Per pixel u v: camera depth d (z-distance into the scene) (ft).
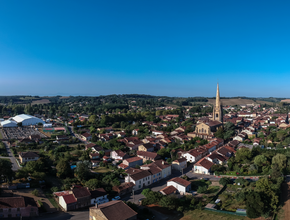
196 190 335.47
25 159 440.86
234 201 289.53
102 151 522.06
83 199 280.51
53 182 354.13
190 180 375.04
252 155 436.76
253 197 254.68
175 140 624.18
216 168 406.21
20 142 586.86
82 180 354.13
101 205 243.19
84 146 593.42
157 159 469.16
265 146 517.14
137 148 587.68
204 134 638.94
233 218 250.57
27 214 246.68
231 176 383.65
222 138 615.98
